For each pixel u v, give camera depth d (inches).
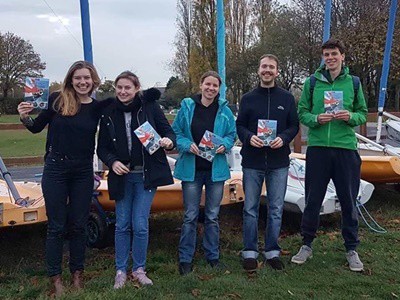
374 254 147.1
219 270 134.2
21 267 141.6
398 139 269.1
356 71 866.8
